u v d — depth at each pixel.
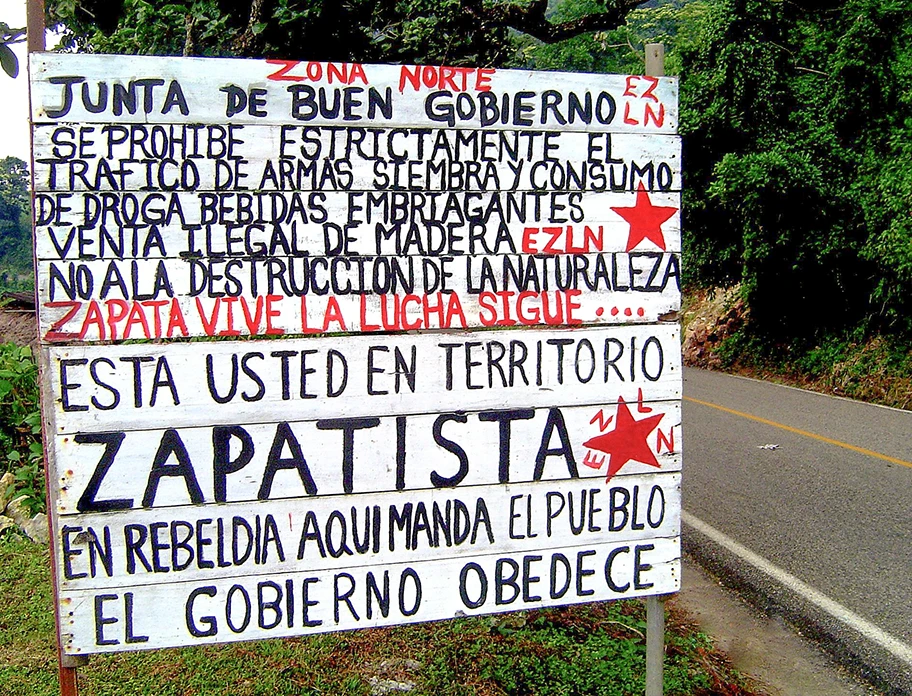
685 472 7.50
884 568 5.15
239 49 4.86
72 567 2.65
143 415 2.67
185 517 2.70
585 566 2.96
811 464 7.76
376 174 2.79
